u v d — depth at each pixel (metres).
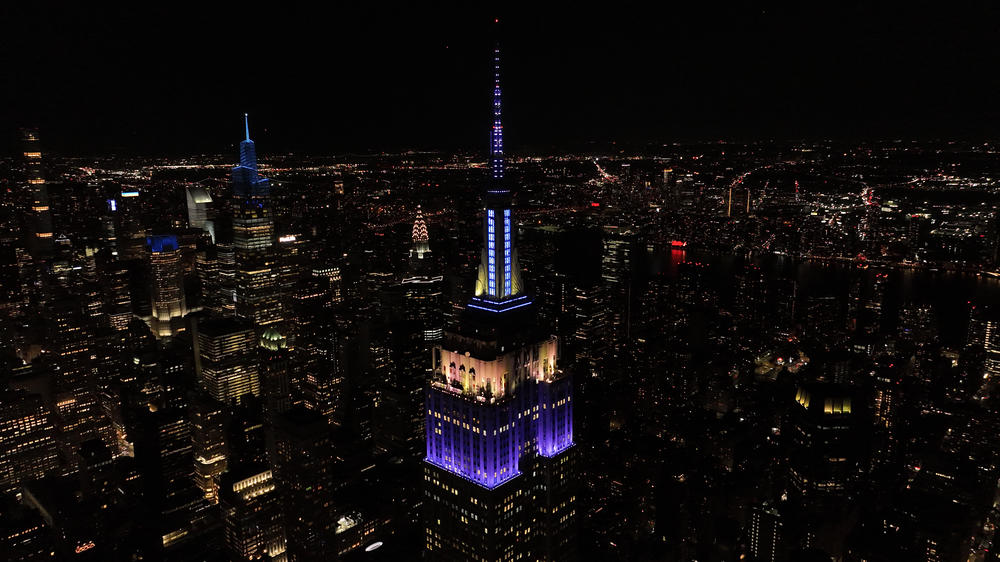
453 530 191.25
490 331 180.62
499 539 180.50
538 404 192.12
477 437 180.12
